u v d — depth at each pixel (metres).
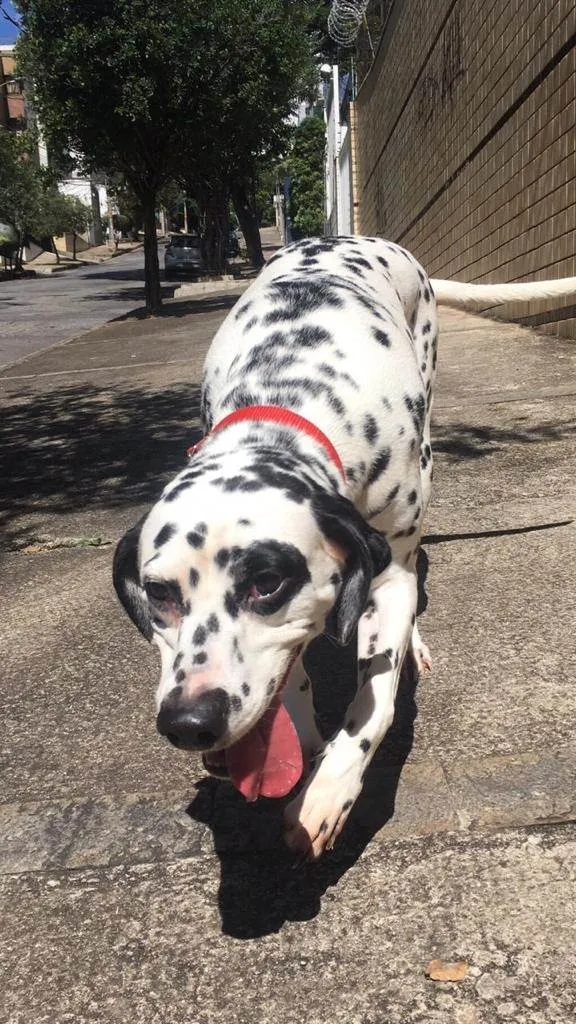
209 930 0.48
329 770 0.51
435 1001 0.42
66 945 0.48
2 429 1.82
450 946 0.45
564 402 1.41
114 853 0.55
